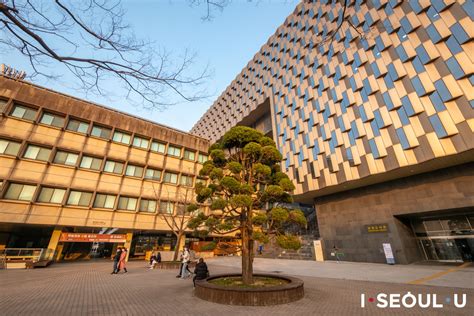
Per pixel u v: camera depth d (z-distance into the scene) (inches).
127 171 952.9
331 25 1021.8
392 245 754.2
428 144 627.8
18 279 406.9
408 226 815.7
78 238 773.9
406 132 683.4
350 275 486.6
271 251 1097.4
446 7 642.8
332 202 1003.3
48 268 605.0
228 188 323.3
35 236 968.3
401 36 746.2
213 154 370.3
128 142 1000.2
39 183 735.7
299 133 1099.9
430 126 631.8
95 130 920.9
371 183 853.8
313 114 1039.0
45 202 739.4
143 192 960.3
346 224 920.3
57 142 808.9
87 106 920.9
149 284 376.2
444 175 681.6
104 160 893.2
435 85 636.7
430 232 774.5
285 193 345.4
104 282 391.5
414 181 746.8
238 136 376.2
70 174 807.1
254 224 334.0
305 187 1003.9
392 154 709.3
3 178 687.1
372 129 782.5
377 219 820.6
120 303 248.5
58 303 242.1
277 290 252.8
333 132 922.1
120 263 533.3
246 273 310.7
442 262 702.5
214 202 318.0
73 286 346.9
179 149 1159.0
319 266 679.7
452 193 655.8
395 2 781.3
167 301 259.9
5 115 733.9
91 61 131.0
